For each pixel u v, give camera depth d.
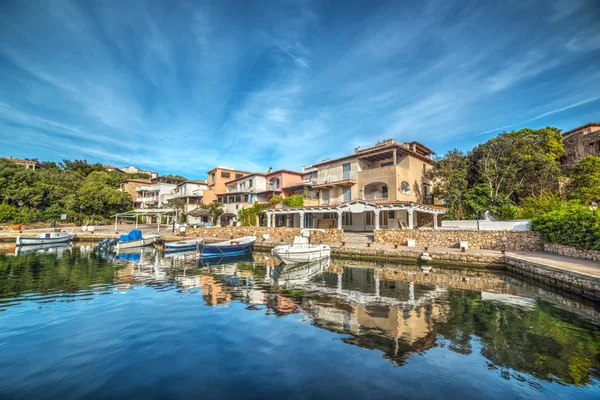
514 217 22.06
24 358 6.35
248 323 8.48
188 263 20.61
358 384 5.35
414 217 29.56
